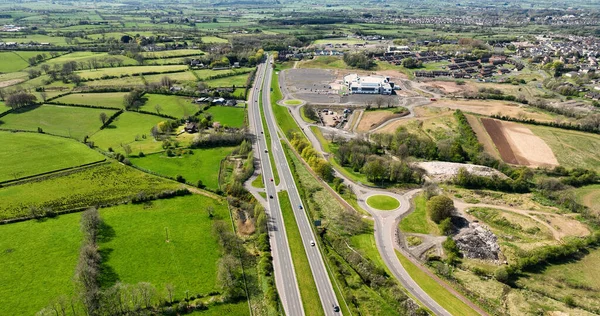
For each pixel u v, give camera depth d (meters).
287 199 188.25
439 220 169.75
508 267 139.88
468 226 167.88
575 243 153.50
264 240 154.25
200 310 121.19
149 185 189.00
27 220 158.50
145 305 120.88
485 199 190.25
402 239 161.38
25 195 174.50
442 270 140.62
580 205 183.50
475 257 149.88
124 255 142.38
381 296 130.00
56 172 195.00
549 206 185.12
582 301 128.50
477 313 122.56
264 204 183.25
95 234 151.88
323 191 197.38
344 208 182.25
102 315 114.81
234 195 189.12
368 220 173.62
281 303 125.69
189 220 165.75
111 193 180.25
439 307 124.69
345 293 128.88
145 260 140.62
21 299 120.50
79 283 126.56
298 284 134.12
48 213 161.50
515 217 173.12
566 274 141.25
